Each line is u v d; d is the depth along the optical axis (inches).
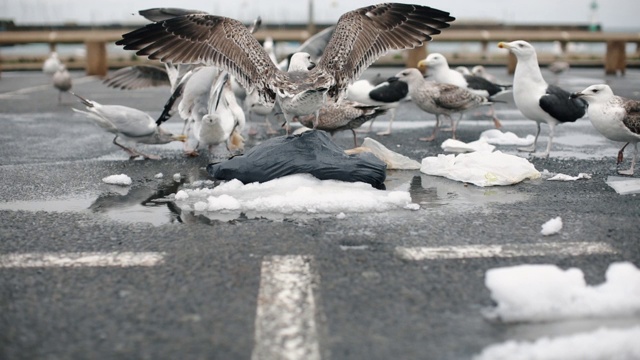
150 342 82.4
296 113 106.2
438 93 173.8
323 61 106.2
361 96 187.3
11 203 122.6
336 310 87.4
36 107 246.7
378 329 84.3
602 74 418.3
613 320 85.9
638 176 136.3
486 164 134.7
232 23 105.0
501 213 115.6
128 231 109.0
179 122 206.2
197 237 106.2
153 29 101.8
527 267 89.2
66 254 101.2
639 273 90.7
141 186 132.6
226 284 92.8
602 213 115.4
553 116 152.6
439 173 137.5
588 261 98.2
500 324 85.3
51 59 377.7
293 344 82.0
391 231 107.8
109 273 95.7
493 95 195.6
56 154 160.1
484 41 513.7
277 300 89.4
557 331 84.2
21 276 95.2
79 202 123.0
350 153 140.9
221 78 147.6
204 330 84.2
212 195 124.5
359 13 107.6
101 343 82.4
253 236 106.2
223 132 152.2
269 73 104.3
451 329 84.4
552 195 124.9
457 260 98.5
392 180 134.6
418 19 108.1
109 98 281.6
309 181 126.6
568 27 738.8
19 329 84.6
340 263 97.7
